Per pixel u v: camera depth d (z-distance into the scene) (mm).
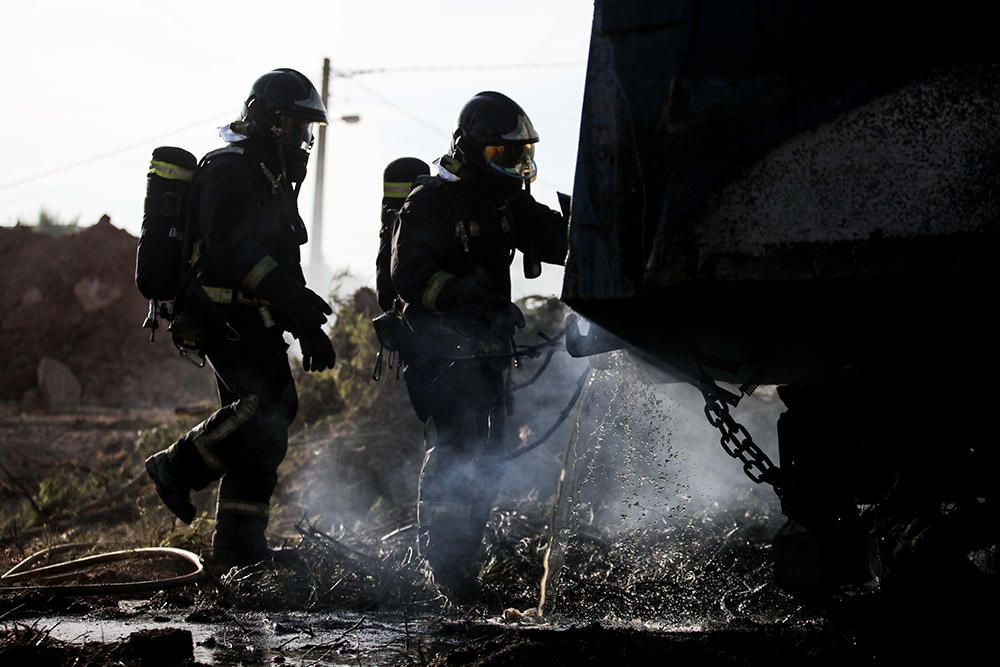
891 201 2805
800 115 2898
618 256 3084
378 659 3697
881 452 3176
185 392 23719
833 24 2885
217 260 5250
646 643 3473
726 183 2949
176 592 5129
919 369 3166
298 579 5289
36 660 3480
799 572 3084
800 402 3266
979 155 2748
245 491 5543
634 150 3061
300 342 5262
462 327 5000
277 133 5387
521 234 5309
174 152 5414
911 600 3025
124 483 9594
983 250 2732
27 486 10320
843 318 3211
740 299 3115
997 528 3057
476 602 4953
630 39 3082
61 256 24750
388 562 5289
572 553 5680
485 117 4965
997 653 2922
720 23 2992
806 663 3111
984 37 2771
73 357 23859
